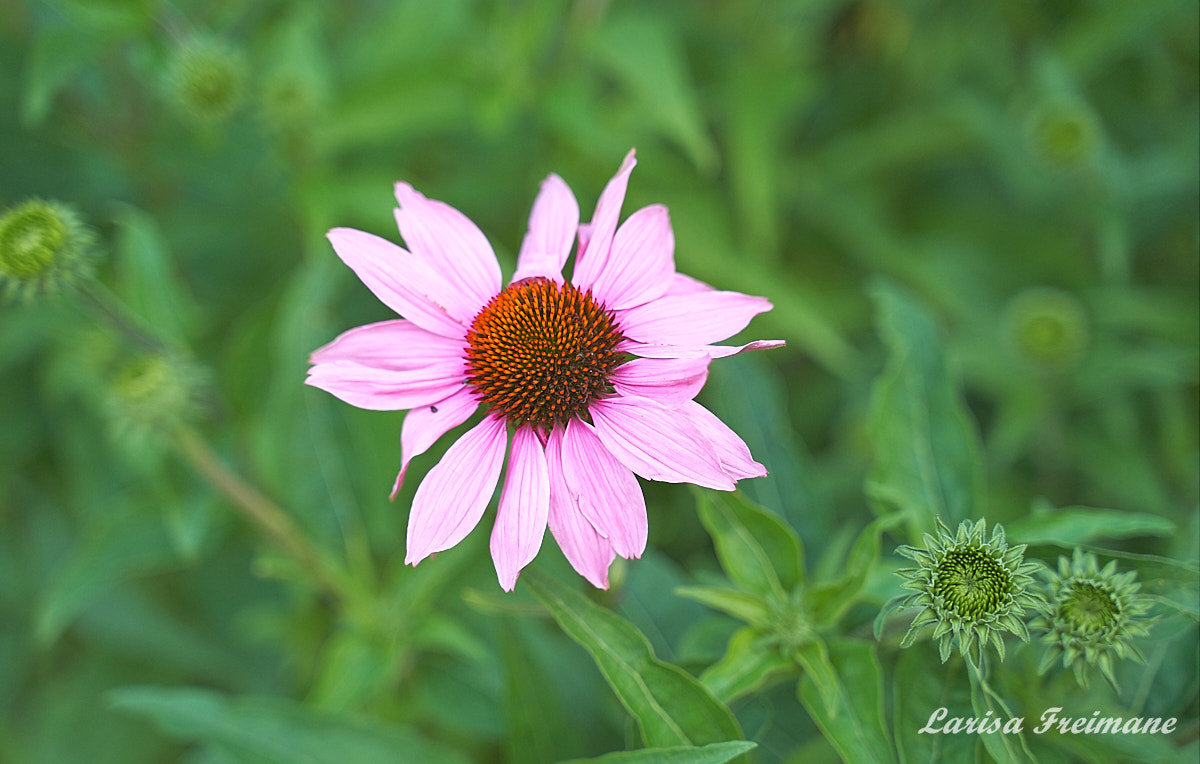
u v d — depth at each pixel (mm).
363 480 727
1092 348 798
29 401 896
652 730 592
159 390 680
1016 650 594
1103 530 622
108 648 908
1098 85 933
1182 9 803
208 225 879
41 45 718
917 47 984
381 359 612
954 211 968
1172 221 856
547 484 597
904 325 661
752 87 887
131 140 868
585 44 785
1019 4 940
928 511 643
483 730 718
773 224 928
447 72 780
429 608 715
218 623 887
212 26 817
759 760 652
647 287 611
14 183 861
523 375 603
